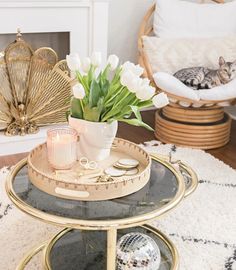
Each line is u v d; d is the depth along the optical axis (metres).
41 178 1.23
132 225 1.13
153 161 1.51
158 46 2.79
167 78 2.54
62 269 1.39
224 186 2.16
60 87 2.62
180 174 1.41
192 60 2.79
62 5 2.54
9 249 1.58
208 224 1.80
